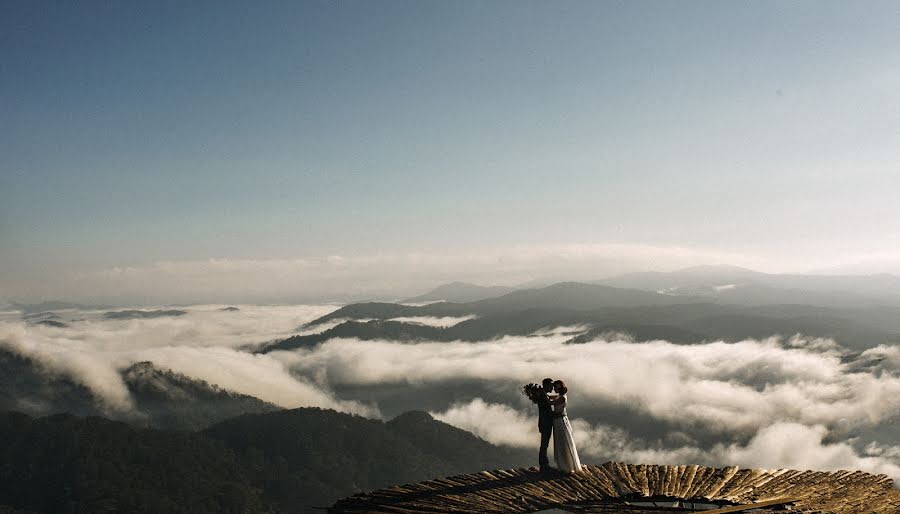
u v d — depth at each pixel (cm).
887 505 1111
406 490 1284
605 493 1235
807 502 1145
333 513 1137
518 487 1291
